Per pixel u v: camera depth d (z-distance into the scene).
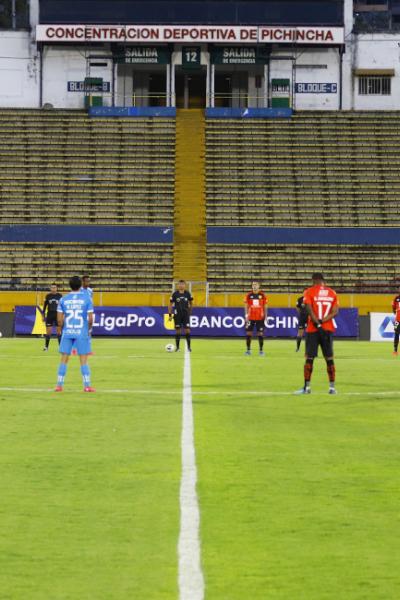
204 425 35.59
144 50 169.75
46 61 170.25
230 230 145.38
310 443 31.34
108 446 30.27
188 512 21.11
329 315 47.91
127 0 167.88
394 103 171.38
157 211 151.38
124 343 102.31
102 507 21.58
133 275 140.62
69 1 167.75
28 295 129.38
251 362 72.12
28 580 16.36
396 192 155.12
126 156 159.12
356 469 26.58
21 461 27.44
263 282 140.25
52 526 19.89
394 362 73.44
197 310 116.25
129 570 16.88
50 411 39.69
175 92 173.88
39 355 79.25
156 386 51.41
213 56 169.75
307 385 48.12
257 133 162.88
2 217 150.12
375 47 171.12
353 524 20.28
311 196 154.50
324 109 170.38
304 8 168.50
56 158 158.25
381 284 136.62
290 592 15.83
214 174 156.88
